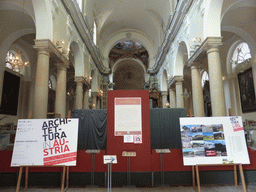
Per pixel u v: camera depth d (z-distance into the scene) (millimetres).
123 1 18172
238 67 13086
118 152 4477
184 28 10836
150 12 19219
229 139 4305
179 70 13430
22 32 10578
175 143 5797
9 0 7727
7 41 10289
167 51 16516
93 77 19703
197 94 9156
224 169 4734
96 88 19609
